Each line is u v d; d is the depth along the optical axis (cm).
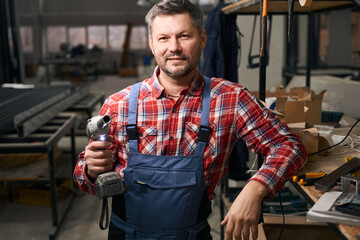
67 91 446
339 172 127
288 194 246
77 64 1295
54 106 355
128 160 129
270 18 284
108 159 126
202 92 134
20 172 312
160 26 124
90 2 1598
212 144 131
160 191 126
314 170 141
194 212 128
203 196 132
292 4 158
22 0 1540
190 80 133
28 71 1471
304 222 200
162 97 132
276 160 125
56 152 437
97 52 1445
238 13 235
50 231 299
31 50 1596
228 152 136
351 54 507
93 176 131
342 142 173
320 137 156
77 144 533
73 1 1591
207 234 135
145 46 1648
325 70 464
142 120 132
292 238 199
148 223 129
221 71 249
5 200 360
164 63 126
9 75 588
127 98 135
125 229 133
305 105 201
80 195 372
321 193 121
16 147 259
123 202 134
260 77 177
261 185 120
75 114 375
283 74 466
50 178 294
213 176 134
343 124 220
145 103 133
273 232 200
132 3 1614
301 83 365
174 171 125
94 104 458
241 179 248
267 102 221
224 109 132
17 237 293
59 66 1325
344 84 322
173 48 122
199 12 126
